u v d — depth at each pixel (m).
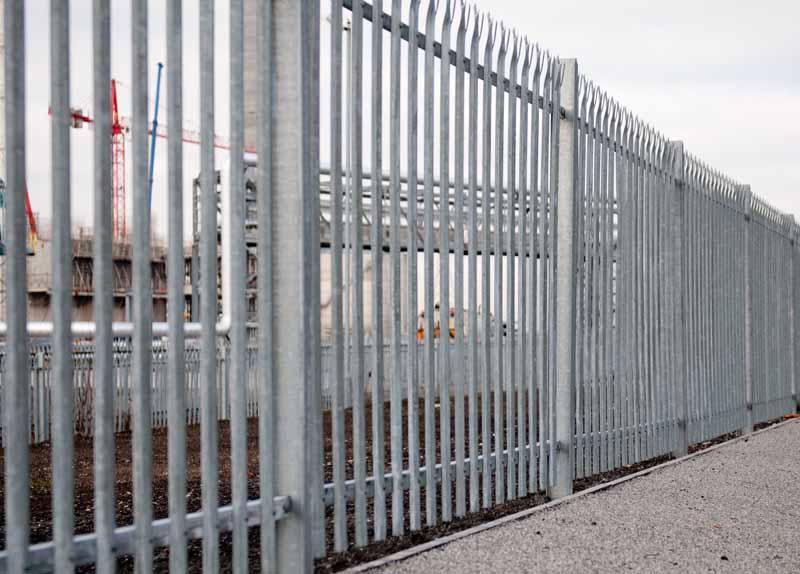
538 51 5.60
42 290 32.59
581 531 4.78
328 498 3.96
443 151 4.66
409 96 4.40
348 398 12.15
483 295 5.04
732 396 10.21
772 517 5.34
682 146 8.34
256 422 10.98
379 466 4.28
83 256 30.70
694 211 8.95
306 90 3.58
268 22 3.52
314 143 3.78
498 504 5.49
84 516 5.34
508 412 5.36
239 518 3.34
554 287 5.89
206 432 3.21
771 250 12.09
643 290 7.50
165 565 4.03
